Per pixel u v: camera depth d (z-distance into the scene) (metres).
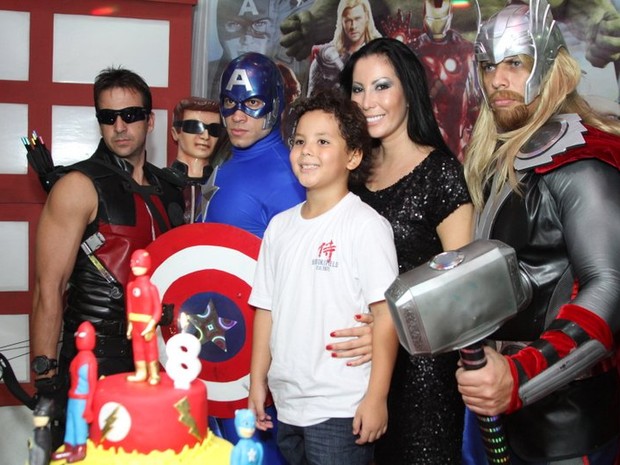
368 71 2.43
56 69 4.08
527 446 1.94
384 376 2.11
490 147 2.14
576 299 1.68
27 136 4.07
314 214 2.26
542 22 1.98
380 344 2.11
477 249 1.53
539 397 1.63
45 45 4.06
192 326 2.54
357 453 2.14
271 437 2.61
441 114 4.39
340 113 2.23
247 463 1.56
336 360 2.14
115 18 4.12
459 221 2.32
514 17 1.99
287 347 2.18
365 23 4.39
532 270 1.89
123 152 2.88
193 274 2.55
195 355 1.64
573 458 1.87
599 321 1.63
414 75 2.45
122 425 1.56
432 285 1.49
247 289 2.52
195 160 3.50
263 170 2.71
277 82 2.82
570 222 1.77
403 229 2.37
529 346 1.66
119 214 2.71
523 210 1.91
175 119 3.55
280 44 4.40
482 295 1.50
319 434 2.12
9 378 2.51
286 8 4.39
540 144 1.90
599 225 1.72
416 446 2.35
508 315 1.53
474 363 1.58
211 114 3.49
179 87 4.20
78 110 4.11
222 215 2.71
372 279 2.12
